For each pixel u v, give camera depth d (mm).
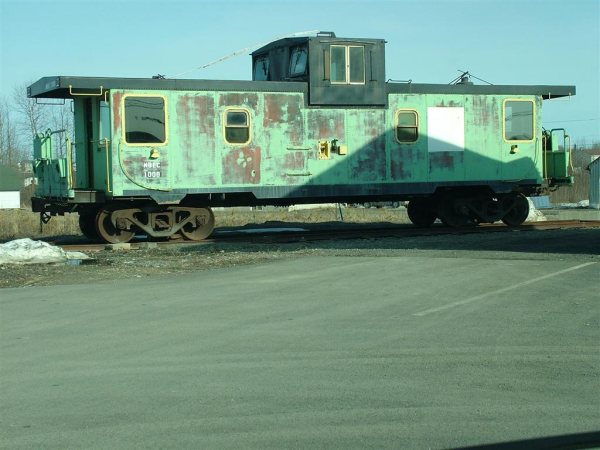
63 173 18594
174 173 18594
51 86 18109
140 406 5781
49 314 9484
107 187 18234
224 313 9406
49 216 20719
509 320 8789
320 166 19922
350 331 8320
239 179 19188
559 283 11305
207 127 18859
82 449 4914
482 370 6723
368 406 5758
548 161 22719
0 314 9523
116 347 7688
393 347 7578
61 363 7078
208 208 19672
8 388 6277
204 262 14773
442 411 5637
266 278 12383
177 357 7262
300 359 7145
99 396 6043
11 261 14984
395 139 20625
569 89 22484
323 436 5133
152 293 11023
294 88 19656
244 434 5176
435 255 14969
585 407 5715
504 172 21781
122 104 18125
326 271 13047
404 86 20703
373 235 19969
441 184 21109
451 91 21188
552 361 7008
